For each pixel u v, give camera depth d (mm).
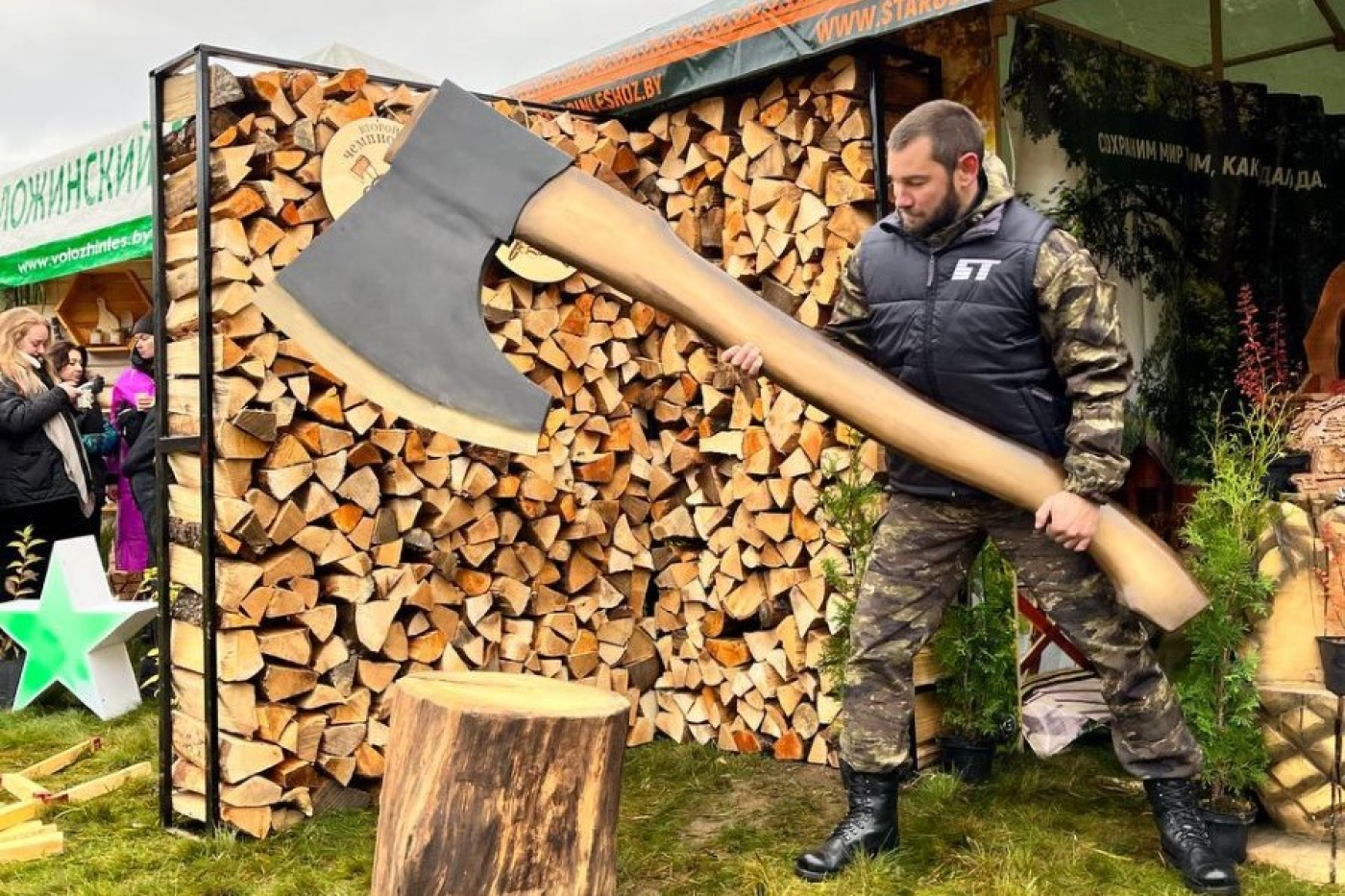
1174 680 3230
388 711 3666
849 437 3668
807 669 3895
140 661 5383
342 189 3512
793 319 2482
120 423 5469
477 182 2322
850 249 3602
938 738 3734
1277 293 4594
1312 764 2996
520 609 3980
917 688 3682
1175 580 2475
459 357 2252
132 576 5738
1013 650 3729
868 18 3217
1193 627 3027
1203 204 4406
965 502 2801
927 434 2506
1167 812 2842
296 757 3471
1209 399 4418
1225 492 3098
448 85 2352
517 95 4742
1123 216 4098
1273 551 3113
